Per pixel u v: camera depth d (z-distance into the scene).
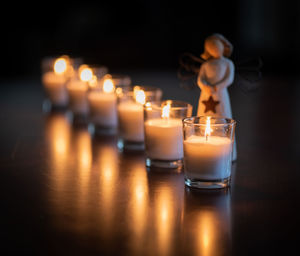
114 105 0.92
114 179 0.66
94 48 1.94
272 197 0.60
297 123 1.02
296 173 0.69
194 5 1.96
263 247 0.48
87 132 0.92
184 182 0.65
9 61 1.77
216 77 0.72
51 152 0.79
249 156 0.77
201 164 0.62
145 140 0.72
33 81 1.50
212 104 0.73
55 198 0.60
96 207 0.57
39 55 1.82
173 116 0.71
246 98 1.29
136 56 1.96
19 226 0.52
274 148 0.82
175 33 1.97
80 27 1.93
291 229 0.52
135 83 1.41
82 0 1.92
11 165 0.72
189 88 0.79
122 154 0.77
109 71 1.70
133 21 1.96
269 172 0.69
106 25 1.95
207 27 1.96
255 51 1.96
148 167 0.71
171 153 0.70
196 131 0.63
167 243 0.49
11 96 1.27
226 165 0.62
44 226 0.52
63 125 0.98
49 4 1.88
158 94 0.83
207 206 0.57
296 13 1.94
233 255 0.47
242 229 0.52
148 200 0.59
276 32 1.97
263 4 1.95
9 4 1.81
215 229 0.52
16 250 0.48
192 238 0.50
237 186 0.63
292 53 1.96
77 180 0.66
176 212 0.56
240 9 1.95
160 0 1.95
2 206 0.57
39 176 0.67
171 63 1.96
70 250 0.48
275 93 1.36
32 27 1.86
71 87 1.04
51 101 1.15
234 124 0.63
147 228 0.52
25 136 0.89
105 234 0.51
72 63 1.19
